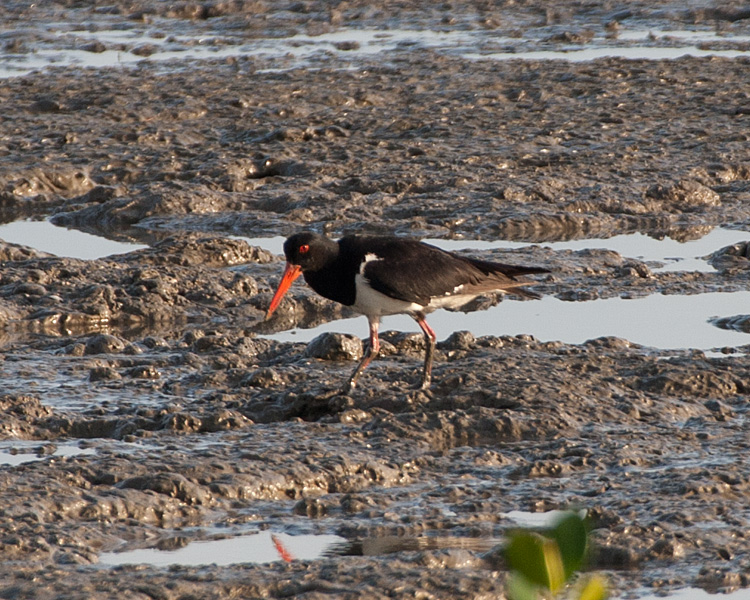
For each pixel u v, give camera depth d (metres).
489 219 20.27
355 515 8.82
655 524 8.38
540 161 23.58
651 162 23.44
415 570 7.65
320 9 43.94
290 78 31.59
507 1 45.22
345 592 7.37
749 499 9.02
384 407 11.29
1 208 21.92
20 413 10.97
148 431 10.54
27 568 7.59
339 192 22.16
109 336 13.68
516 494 9.15
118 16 42.91
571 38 38.50
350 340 13.03
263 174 23.52
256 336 14.68
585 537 3.63
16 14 42.72
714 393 11.66
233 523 8.67
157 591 7.33
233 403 11.48
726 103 28.39
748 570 7.77
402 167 23.06
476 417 10.67
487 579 7.54
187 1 44.44
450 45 37.78
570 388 11.48
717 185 22.62
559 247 19.00
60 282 16.16
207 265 17.80
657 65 32.84
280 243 19.38
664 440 10.37
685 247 19.08
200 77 31.69
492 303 15.95
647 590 7.55
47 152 24.22
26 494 8.73
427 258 11.41
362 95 29.25
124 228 20.70
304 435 10.48
